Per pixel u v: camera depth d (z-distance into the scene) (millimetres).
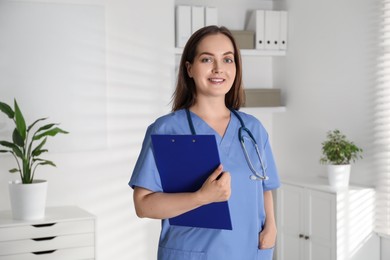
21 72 3783
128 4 4008
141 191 1913
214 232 1908
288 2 4574
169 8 4105
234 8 4621
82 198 3973
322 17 4258
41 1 3799
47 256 3480
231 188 1929
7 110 3461
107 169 4016
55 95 3857
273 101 4605
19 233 3416
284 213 4211
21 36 3771
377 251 3908
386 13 3775
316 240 3910
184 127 1973
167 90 4125
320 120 4324
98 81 3947
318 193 3881
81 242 3547
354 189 3822
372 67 3879
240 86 2080
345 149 3840
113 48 3988
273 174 2133
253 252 1976
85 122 3932
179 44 4156
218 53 1906
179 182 1823
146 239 4121
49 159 3883
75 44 3885
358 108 3994
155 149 1795
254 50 4457
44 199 3521
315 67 4348
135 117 4059
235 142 1993
